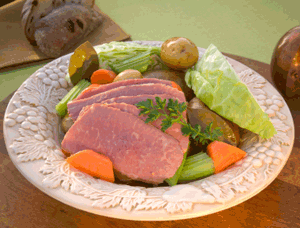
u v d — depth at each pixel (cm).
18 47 66
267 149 35
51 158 33
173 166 35
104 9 85
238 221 33
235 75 37
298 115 44
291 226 33
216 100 37
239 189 31
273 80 46
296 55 43
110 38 69
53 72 43
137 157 35
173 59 43
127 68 45
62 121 40
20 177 36
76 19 64
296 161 38
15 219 33
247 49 71
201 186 32
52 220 33
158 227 33
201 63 41
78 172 33
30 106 38
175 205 30
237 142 38
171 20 82
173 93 38
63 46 64
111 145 36
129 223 33
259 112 36
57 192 31
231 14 85
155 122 36
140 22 80
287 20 82
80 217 33
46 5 63
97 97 38
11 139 34
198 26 80
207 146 36
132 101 37
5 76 61
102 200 30
